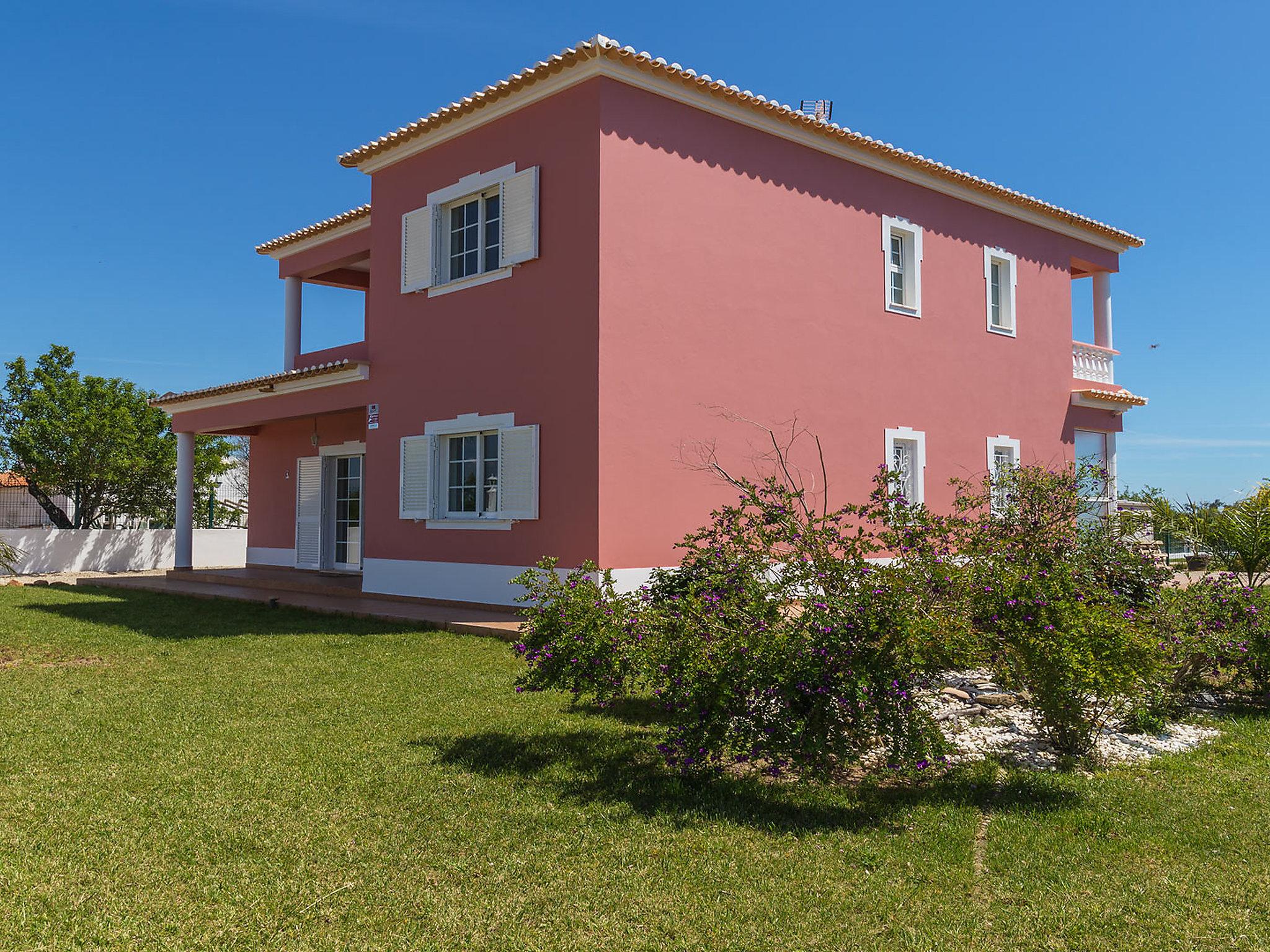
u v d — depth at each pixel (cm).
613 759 522
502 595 1141
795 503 1229
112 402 2364
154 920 325
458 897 345
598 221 1056
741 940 313
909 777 486
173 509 2481
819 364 1291
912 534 505
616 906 338
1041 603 473
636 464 1073
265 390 1509
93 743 552
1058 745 543
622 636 484
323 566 1761
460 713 626
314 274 1689
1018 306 1633
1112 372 1866
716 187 1180
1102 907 336
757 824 421
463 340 1220
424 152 1295
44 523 2580
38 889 348
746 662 449
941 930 320
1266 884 356
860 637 445
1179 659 631
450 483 1252
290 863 375
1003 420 1580
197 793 459
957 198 1525
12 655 869
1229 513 785
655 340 1102
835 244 1327
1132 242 1836
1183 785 480
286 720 607
